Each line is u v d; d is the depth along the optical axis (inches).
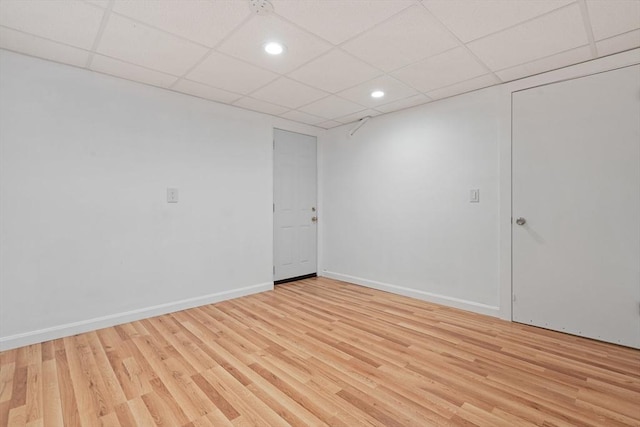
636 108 88.7
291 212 170.1
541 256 105.1
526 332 102.0
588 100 95.8
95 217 104.0
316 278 179.8
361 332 102.0
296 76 107.7
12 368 78.5
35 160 93.5
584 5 69.2
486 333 101.0
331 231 179.6
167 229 120.3
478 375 76.0
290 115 155.2
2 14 72.2
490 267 117.3
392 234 149.6
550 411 62.8
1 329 88.2
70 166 99.4
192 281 127.3
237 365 80.5
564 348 90.2
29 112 92.6
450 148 128.1
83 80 101.7
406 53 91.3
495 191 115.5
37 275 93.7
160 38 83.1
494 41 84.6
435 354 86.8
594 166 95.3
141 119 113.8
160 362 81.9
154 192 117.0
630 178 89.9
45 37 82.5
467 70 102.6
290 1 68.0
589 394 68.4
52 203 96.3
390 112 149.1
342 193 173.3
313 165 180.1
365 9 70.9
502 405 64.7
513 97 110.3
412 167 141.5
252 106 140.8
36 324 93.4
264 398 66.9
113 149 107.7
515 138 110.0
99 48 88.4
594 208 95.5
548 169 103.4
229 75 106.8
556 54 91.8
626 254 90.7
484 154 118.3
